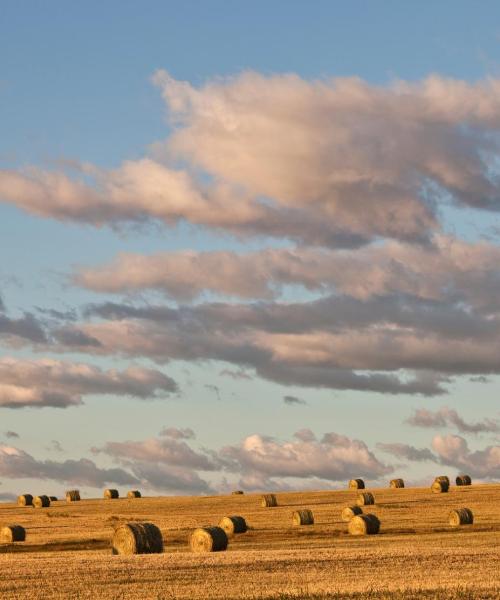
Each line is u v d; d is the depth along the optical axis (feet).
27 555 320.91
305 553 293.43
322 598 198.90
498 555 278.87
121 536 324.39
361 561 265.75
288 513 546.26
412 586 213.05
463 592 203.41
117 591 211.82
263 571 245.45
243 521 426.92
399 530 419.74
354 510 488.44
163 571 246.27
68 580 230.89
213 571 246.06
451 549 301.84
